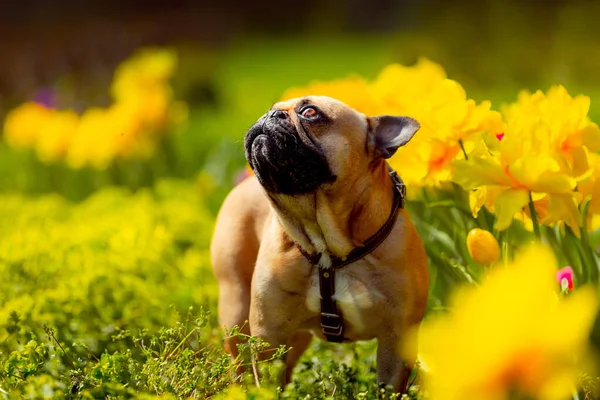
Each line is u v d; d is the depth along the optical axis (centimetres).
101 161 1311
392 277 517
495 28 2202
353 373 553
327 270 519
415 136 586
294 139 505
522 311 307
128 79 1298
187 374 488
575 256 591
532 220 516
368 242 514
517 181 496
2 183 1506
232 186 1202
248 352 536
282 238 528
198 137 1563
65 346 579
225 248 591
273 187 512
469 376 314
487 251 505
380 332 531
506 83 2183
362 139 523
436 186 630
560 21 2209
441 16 2267
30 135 1397
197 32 3588
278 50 3828
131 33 2691
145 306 662
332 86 793
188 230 973
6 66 2511
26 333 588
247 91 2633
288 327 538
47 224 976
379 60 3123
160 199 1228
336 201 512
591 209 553
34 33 3741
